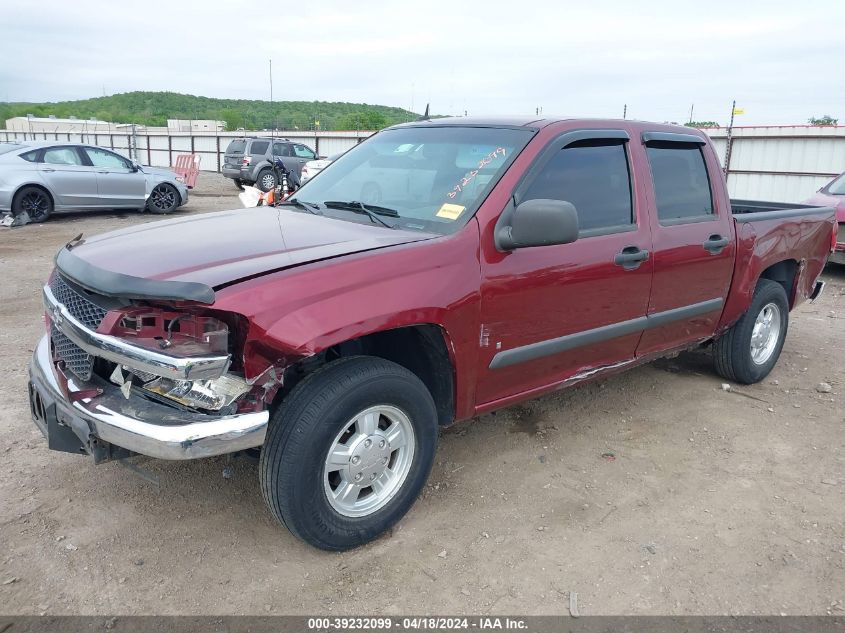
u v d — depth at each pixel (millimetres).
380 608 2777
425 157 3867
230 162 23000
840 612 2832
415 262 3037
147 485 3596
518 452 4117
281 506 2828
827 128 16547
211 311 2623
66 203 13719
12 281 8211
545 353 3645
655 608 2824
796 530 3404
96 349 2695
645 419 4668
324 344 2709
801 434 4508
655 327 4277
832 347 6484
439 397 3424
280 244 3086
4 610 2678
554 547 3203
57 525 3229
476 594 2877
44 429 3066
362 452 3031
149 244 3168
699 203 4527
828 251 5898
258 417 2660
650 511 3533
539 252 3479
